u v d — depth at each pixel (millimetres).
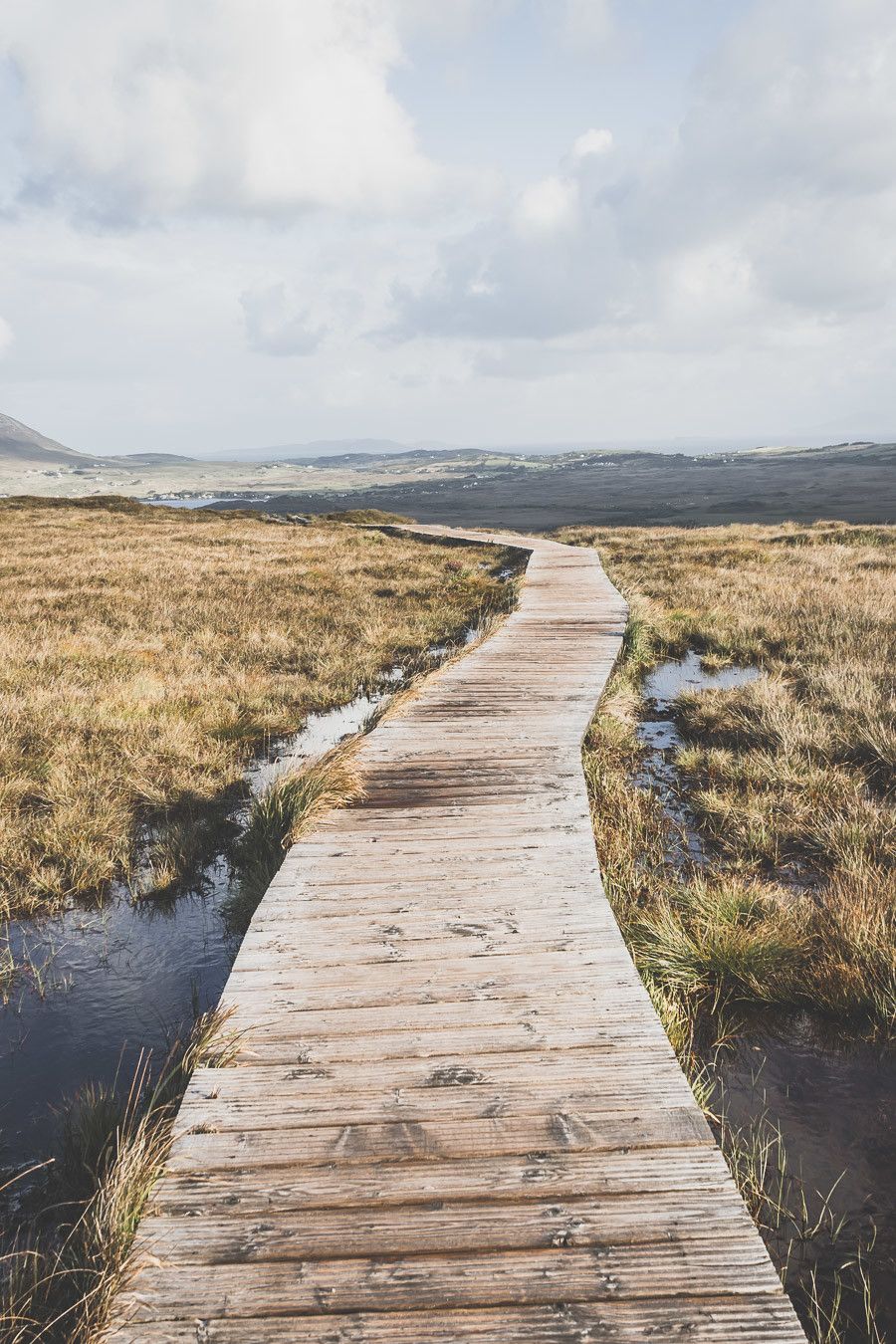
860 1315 2090
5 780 6387
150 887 4941
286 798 5332
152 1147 2277
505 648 10203
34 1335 1966
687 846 5289
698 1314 1792
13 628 12734
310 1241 1976
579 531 36469
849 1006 3416
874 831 5098
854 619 11602
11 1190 2633
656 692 9484
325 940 3439
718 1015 3443
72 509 47250
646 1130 2344
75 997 3818
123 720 7973
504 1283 1866
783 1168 2574
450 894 3855
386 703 7707
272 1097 2494
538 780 5504
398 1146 2287
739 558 21562
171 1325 1785
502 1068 2623
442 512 172375
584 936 3461
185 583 18734
